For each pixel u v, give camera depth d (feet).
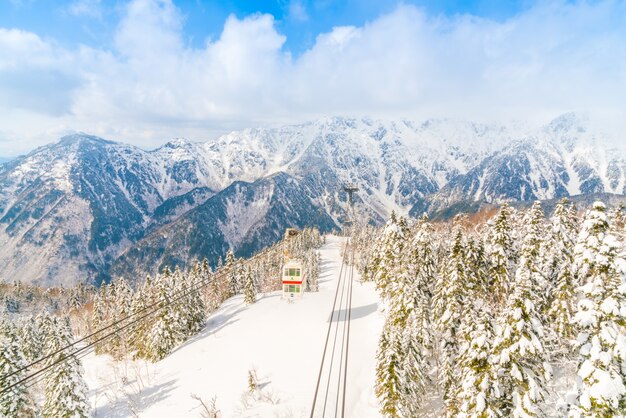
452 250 140.97
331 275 386.32
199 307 227.61
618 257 63.62
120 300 264.52
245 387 132.98
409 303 143.74
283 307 211.82
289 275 188.96
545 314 124.67
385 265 198.59
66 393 139.23
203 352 180.34
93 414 155.53
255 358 155.84
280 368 142.82
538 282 122.52
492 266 152.87
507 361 78.48
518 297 78.59
